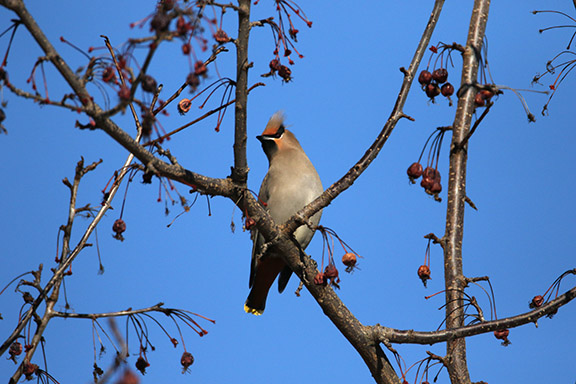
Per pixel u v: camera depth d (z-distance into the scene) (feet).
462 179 29.17
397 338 26.73
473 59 29.99
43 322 24.56
